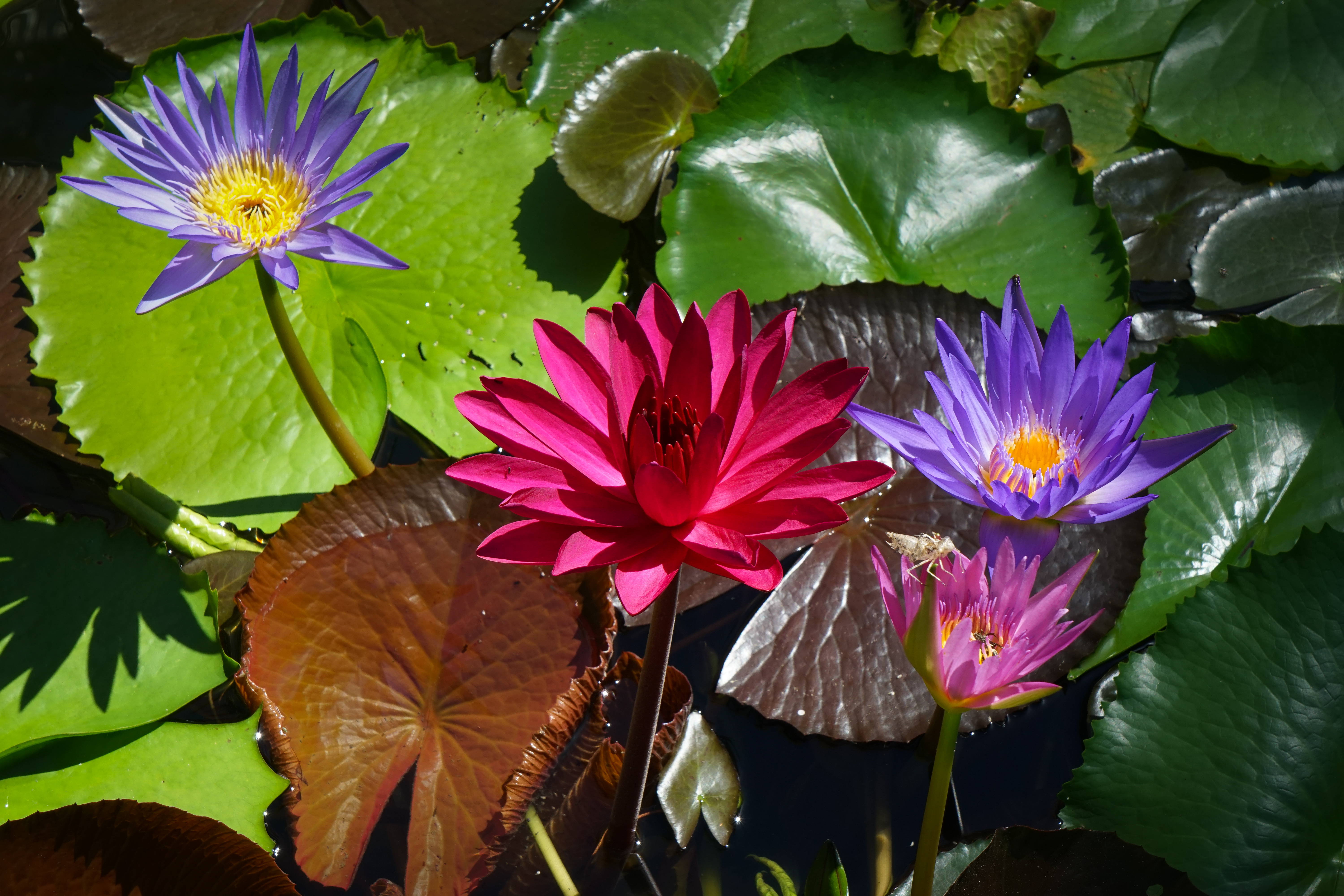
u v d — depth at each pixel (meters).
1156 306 1.43
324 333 1.38
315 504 1.31
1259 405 1.34
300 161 1.29
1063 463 1.22
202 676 1.27
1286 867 1.23
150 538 1.33
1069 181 1.42
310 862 1.25
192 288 1.27
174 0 1.51
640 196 1.43
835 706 1.30
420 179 1.43
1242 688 1.26
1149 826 1.24
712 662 1.32
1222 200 1.46
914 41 1.51
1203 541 1.32
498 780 1.27
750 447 1.18
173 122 1.29
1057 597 1.17
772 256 1.41
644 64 1.46
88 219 1.41
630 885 1.26
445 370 1.38
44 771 1.25
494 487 1.16
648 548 1.16
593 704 1.30
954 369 1.22
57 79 1.50
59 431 1.36
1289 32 1.48
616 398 1.17
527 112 1.46
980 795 1.28
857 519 1.34
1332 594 1.26
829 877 1.24
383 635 1.30
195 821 1.22
